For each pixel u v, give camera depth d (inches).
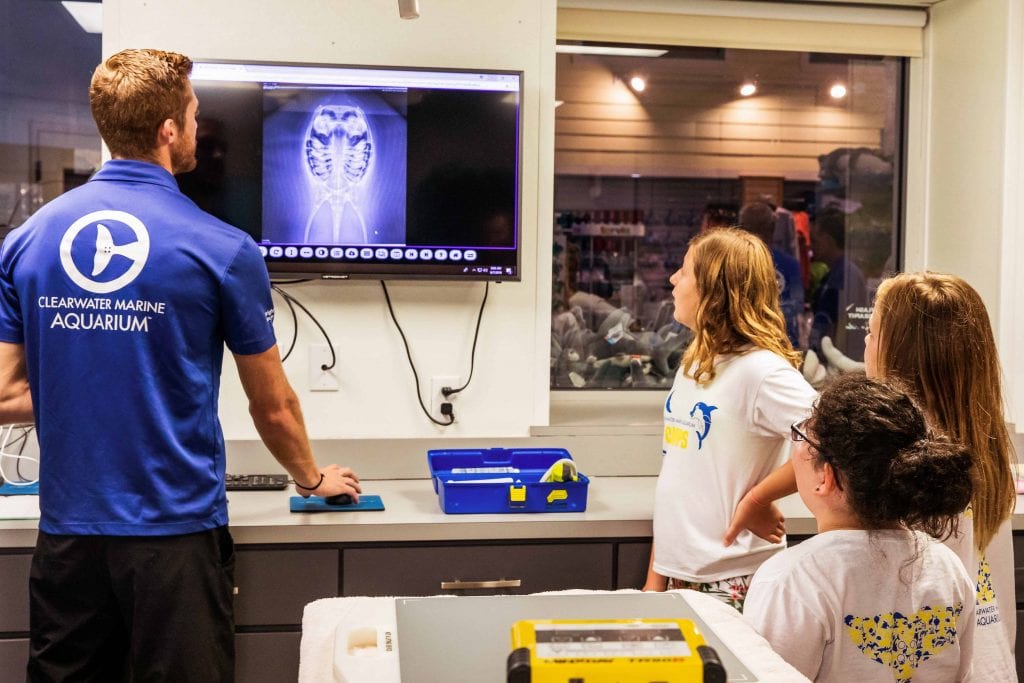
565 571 90.0
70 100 109.0
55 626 73.1
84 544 70.9
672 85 121.6
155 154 73.9
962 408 64.0
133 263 70.0
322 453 104.3
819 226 125.9
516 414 108.1
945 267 124.7
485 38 105.3
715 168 123.0
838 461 48.8
